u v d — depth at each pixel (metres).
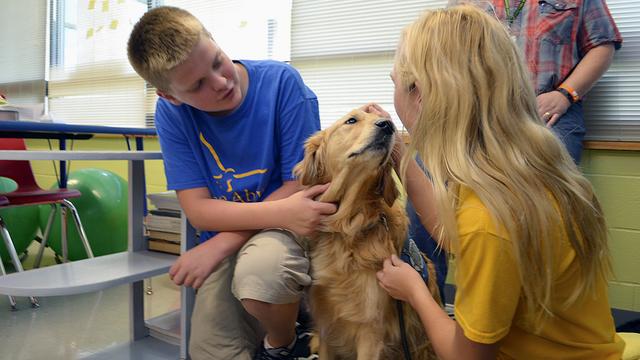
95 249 3.11
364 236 1.26
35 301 2.39
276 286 1.28
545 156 0.92
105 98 3.94
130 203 1.89
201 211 1.45
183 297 1.67
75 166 4.16
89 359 1.74
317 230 1.30
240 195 1.54
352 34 2.80
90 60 3.99
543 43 1.89
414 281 1.09
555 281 0.92
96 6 3.90
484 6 1.81
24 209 3.14
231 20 3.22
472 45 0.96
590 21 1.89
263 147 1.52
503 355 1.03
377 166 1.24
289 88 1.55
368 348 1.23
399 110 1.09
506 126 0.92
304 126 1.54
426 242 1.82
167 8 1.39
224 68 1.39
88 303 2.44
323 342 1.34
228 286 1.51
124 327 2.09
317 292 1.31
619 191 2.18
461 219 0.89
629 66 2.17
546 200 0.88
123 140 3.82
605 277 1.03
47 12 4.19
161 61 1.30
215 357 1.49
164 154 1.56
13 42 4.43
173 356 1.76
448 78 0.95
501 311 0.87
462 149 0.91
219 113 1.54
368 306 1.20
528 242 0.85
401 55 1.07
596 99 2.24
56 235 3.13
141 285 1.92
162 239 1.88
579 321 0.98
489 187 0.86
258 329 1.60
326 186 1.35
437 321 1.01
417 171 1.32
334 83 2.87
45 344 1.89
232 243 1.42
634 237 2.17
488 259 0.85
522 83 0.98
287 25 3.00
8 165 2.78
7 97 4.54
